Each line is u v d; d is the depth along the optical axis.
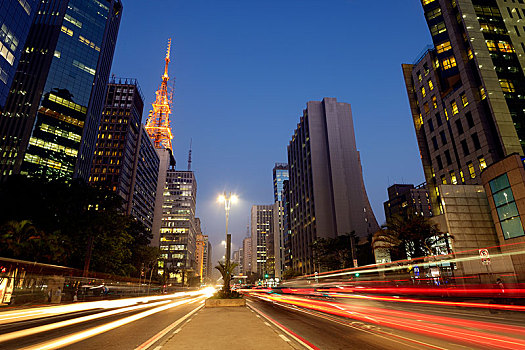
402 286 44.78
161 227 185.88
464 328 11.17
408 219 42.53
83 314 18.81
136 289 69.00
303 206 121.56
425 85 66.62
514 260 34.25
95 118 106.56
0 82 56.81
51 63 96.19
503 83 52.81
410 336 9.68
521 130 49.41
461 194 45.31
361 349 7.85
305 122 123.69
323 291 44.34
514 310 17.62
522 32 58.31
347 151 111.62
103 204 44.47
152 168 154.75
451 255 41.72
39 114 91.06
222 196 29.31
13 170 84.25
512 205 34.84
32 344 8.93
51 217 38.47
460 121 56.06
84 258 45.62
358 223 103.50
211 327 11.48
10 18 59.38
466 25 57.06
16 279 29.41
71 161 94.12
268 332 10.25
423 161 68.38
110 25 117.19
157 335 10.19
